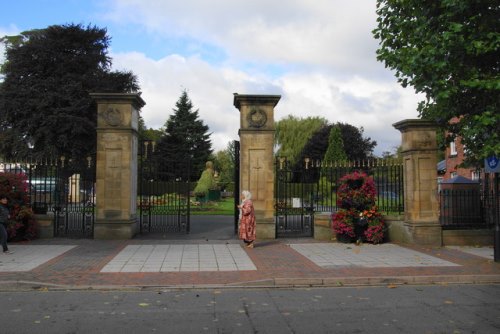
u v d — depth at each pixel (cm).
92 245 1295
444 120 1231
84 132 4338
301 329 599
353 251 1231
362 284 894
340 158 4228
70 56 4569
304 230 1573
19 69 4438
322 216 1447
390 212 1510
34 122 4288
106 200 1403
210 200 3219
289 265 1031
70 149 4391
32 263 1034
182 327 606
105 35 4825
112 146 1412
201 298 771
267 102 1477
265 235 1450
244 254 1173
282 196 1705
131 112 1418
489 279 922
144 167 1571
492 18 1017
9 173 1393
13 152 4356
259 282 871
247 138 1466
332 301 752
